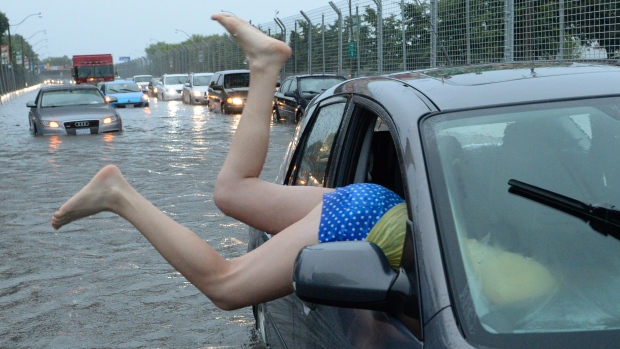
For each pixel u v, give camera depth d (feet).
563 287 6.56
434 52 56.70
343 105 10.83
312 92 76.13
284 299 11.14
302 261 6.84
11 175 44.83
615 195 7.25
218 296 8.59
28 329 18.58
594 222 7.03
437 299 6.38
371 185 8.50
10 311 19.95
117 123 71.77
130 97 119.55
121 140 64.90
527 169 7.43
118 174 9.32
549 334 6.12
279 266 8.35
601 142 7.70
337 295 6.66
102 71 181.16
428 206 7.07
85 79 180.24
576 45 39.83
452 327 6.15
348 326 7.57
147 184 39.70
